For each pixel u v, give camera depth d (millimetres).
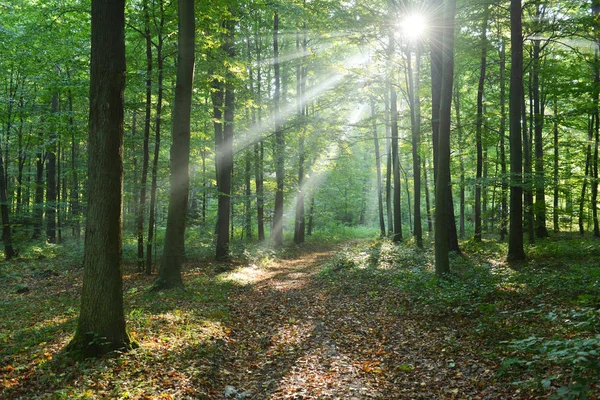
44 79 16938
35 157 24156
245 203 25953
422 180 36750
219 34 15391
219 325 8539
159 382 5488
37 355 6195
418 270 13562
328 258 21469
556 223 23078
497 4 15734
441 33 12672
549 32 15891
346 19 16969
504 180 13508
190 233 23969
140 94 17125
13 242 21188
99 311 6238
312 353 7250
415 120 21875
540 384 4129
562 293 8633
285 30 23141
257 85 24422
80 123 16516
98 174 6227
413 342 7305
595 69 16750
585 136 24234
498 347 6285
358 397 5449
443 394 5270
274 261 20359
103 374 5473
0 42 17797
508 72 20172
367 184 48594
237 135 22453
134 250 19266
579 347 3855
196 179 25781
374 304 10258
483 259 15078
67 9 14258
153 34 14234
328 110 27859
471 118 19469
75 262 18203
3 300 11391
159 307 9500
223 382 6055
